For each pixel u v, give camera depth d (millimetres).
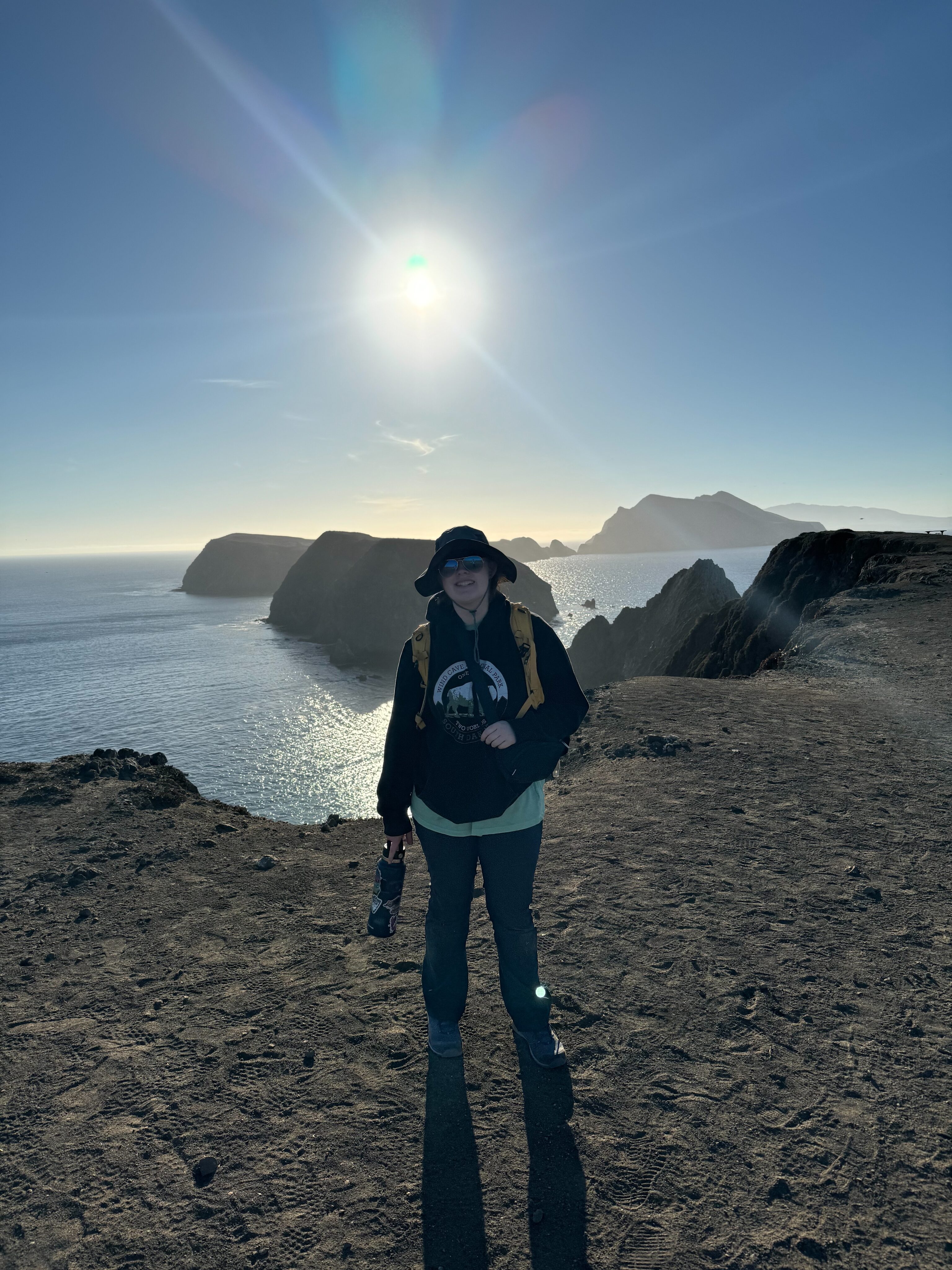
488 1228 1835
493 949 3244
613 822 4633
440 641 2262
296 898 3834
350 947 3291
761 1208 1882
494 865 2332
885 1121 2176
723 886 3717
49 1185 2027
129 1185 2016
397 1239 1813
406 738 2305
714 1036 2580
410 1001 2844
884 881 3758
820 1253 1745
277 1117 2252
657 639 66875
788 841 4270
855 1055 2473
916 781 5227
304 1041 2623
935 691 8031
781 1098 2277
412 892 3857
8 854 4387
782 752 5961
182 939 3406
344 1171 2033
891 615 13055
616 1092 2320
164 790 5473
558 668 2248
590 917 3441
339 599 131500
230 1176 2033
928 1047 2510
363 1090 2359
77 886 3975
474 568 2139
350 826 5168
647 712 7402
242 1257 1783
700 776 5465
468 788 2242
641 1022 2670
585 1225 1839
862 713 7270
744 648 29391
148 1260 1783
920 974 2945
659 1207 1890
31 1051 2615
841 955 3084
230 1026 2729
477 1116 2227
